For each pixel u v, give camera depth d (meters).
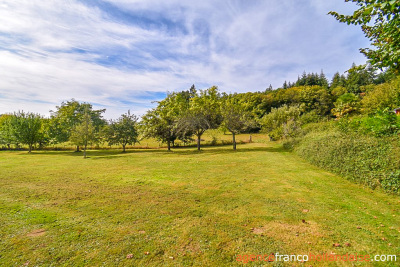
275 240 3.26
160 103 22.36
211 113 19.86
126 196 5.82
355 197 5.22
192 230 3.66
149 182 7.56
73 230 3.75
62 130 28.72
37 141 28.02
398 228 3.55
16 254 3.00
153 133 22.28
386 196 5.23
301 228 3.64
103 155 20.11
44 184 7.44
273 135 27.00
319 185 6.40
